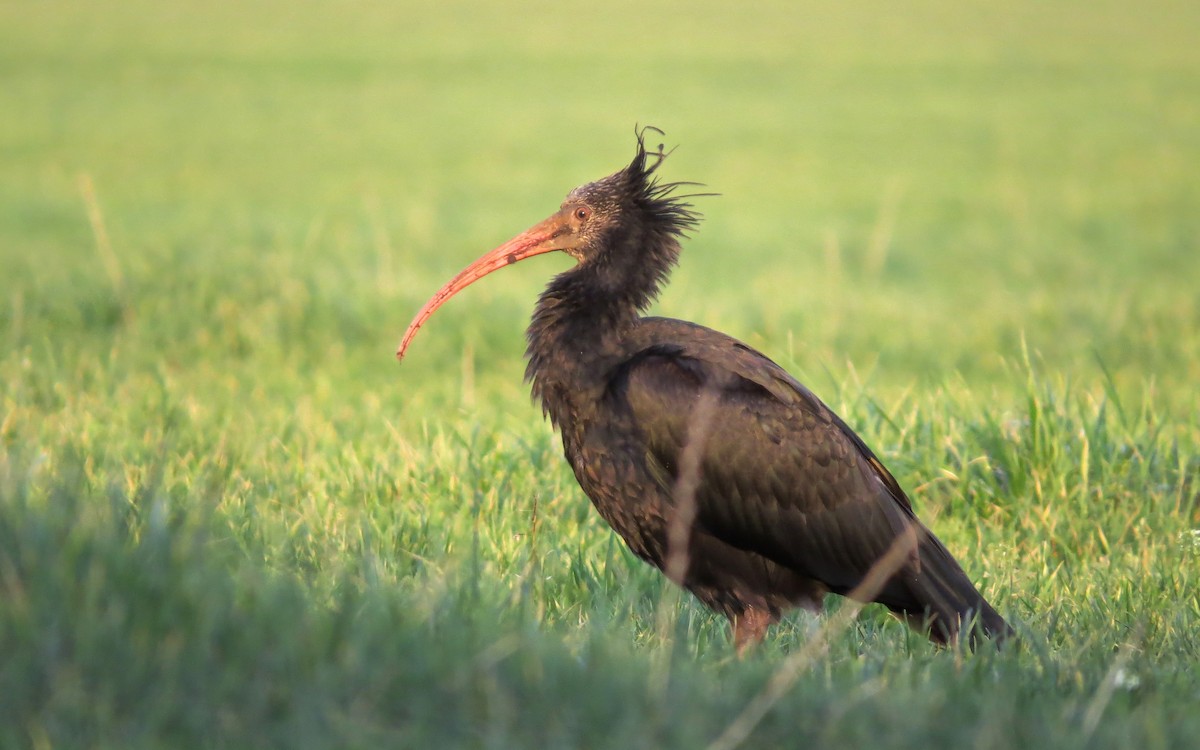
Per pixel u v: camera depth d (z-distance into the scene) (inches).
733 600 403.5
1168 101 2630.4
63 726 237.8
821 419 400.5
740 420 386.0
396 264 1144.2
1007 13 4736.7
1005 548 471.2
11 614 249.8
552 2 5147.6
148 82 2650.1
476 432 554.6
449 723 249.3
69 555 263.1
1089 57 3393.2
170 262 916.0
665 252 434.6
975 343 929.5
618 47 3575.3
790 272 1226.0
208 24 3858.3
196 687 246.5
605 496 402.3
